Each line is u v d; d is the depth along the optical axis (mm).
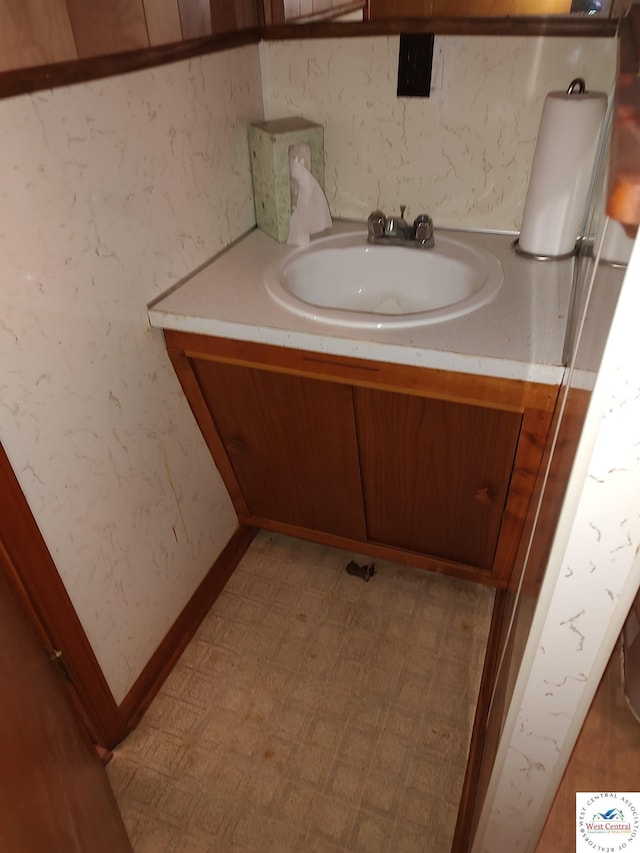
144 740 1360
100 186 1020
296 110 1482
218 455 1544
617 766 1254
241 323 1169
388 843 1185
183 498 1471
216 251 1405
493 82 1303
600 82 1240
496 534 1417
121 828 1087
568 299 1201
